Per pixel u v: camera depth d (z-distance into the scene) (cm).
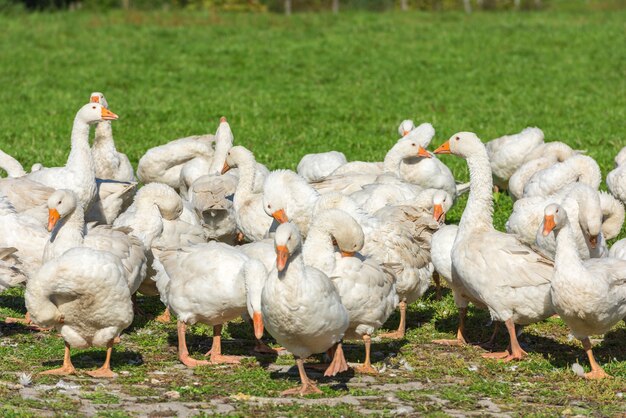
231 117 3238
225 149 1888
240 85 3922
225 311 1131
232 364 1135
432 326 1338
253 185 1619
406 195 1557
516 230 1494
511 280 1138
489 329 1328
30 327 1276
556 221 1062
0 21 5575
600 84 3906
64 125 3022
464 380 1074
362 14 6144
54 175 1564
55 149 2580
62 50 4653
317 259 1103
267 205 1504
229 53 4634
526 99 3609
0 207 1297
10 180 1489
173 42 4919
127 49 4703
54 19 5788
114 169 1811
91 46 4775
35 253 1287
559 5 7406
